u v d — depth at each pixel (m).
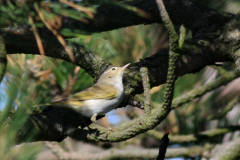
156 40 8.92
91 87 7.20
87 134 5.67
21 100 3.76
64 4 3.87
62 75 7.20
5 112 3.58
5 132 3.51
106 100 7.02
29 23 3.89
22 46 6.06
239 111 9.16
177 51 4.09
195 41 7.23
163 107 4.62
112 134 5.36
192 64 7.03
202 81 9.02
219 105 9.25
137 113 10.15
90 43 7.55
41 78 6.86
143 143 10.59
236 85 9.45
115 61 8.43
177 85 8.79
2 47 4.61
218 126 9.03
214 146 8.07
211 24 7.52
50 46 6.23
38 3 3.77
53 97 7.14
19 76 4.22
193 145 8.69
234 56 7.25
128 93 6.69
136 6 7.59
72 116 6.18
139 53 8.79
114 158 8.81
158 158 4.86
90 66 6.66
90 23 6.93
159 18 7.62
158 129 9.22
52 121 5.72
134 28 8.84
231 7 8.98
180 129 8.78
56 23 4.82
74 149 9.80
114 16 7.04
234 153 7.20
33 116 5.58
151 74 6.69
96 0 3.84
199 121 8.80
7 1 3.79
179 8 7.91
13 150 3.45
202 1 8.50
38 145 3.62
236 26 7.43
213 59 7.27
